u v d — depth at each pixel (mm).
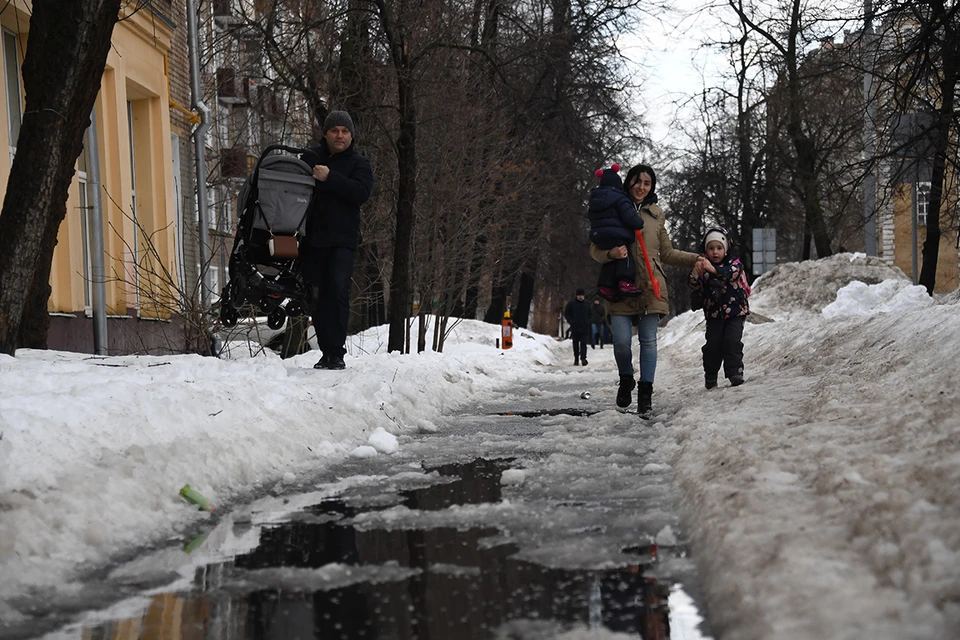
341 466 7246
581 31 33000
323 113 17938
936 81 21125
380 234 20609
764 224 43219
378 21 17922
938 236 25641
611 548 4449
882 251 52406
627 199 9898
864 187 24797
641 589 3814
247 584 4047
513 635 3318
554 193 31719
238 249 10953
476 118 22234
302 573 4176
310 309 11281
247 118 24328
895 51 21109
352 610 3654
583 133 35000
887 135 22344
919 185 26312
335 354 11562
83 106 9289
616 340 10125
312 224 11211
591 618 3473
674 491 5664
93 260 14969
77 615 3682
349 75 17781
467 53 20594
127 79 18703
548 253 42625
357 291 21438
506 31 25219
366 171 11234
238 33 19094
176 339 19891
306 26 17500
